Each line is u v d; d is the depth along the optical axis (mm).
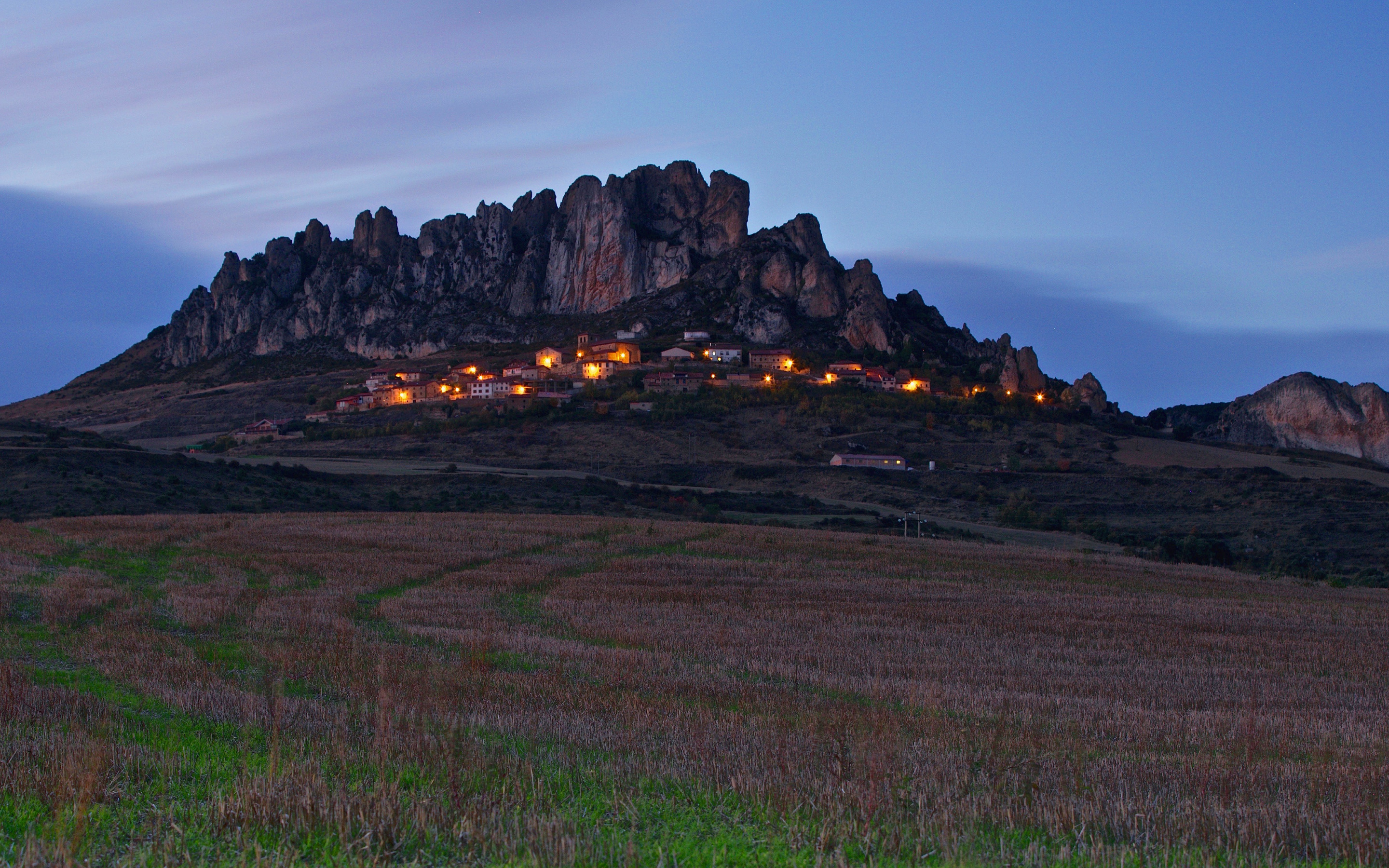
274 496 108375
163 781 17844
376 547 68688
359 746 20766
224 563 58969
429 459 170375
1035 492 153250
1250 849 16047
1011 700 31312
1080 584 66312
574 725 24156
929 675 36062
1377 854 16062
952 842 15305
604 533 80688
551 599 51500
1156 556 105750
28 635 35906
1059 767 20906
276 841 14750
